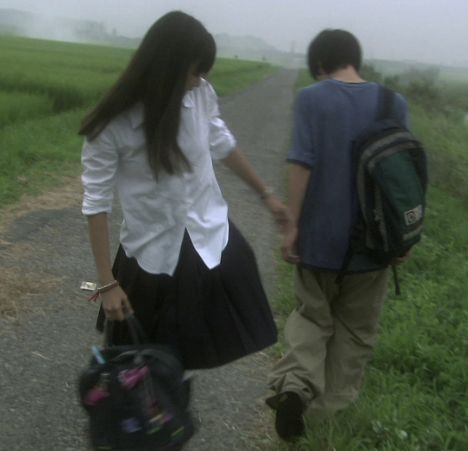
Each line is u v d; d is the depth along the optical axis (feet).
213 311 8.04
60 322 13.96
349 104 9.30
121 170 7.87
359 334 10.27
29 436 10.02
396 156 9.01
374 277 9.85
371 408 11.05
